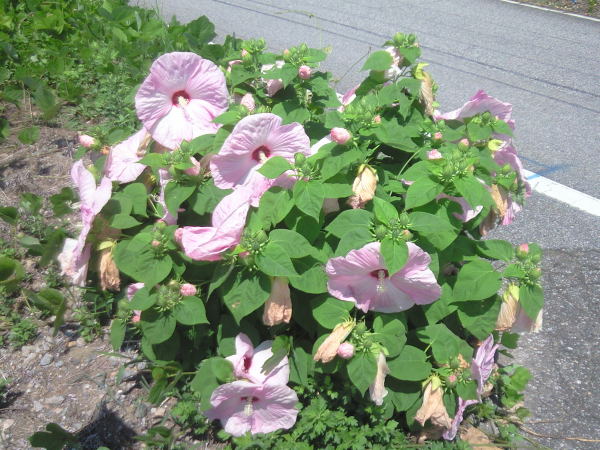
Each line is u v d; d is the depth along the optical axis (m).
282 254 1.03
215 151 1.19
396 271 0.97
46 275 1.61
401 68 1.35
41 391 1.31
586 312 1.62
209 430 1.23
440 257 1.18
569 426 1.30
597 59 3.67
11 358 1.39
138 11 2.88
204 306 1.21
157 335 1.13
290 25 4.08
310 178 1.10
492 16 4.58
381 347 1.06
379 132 1.15
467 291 1.12
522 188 1.38
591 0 4.78
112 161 1.33
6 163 2.03
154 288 1.16
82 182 1.22
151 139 1.35
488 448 1.22
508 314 1.12
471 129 1.27
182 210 1.24
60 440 1.15
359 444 1.11
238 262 1.08
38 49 2.66
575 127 2.77
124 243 1.19
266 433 1.14
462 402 1.14
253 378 1.10
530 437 1.27
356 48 3.64
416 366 1.09
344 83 3.06
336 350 1.04
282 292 1.06
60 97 2.45
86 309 1.51
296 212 1.13
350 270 1.05
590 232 1.98
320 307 1.10
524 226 2.02
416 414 1.11
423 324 1.21
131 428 1.24
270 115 1.11
